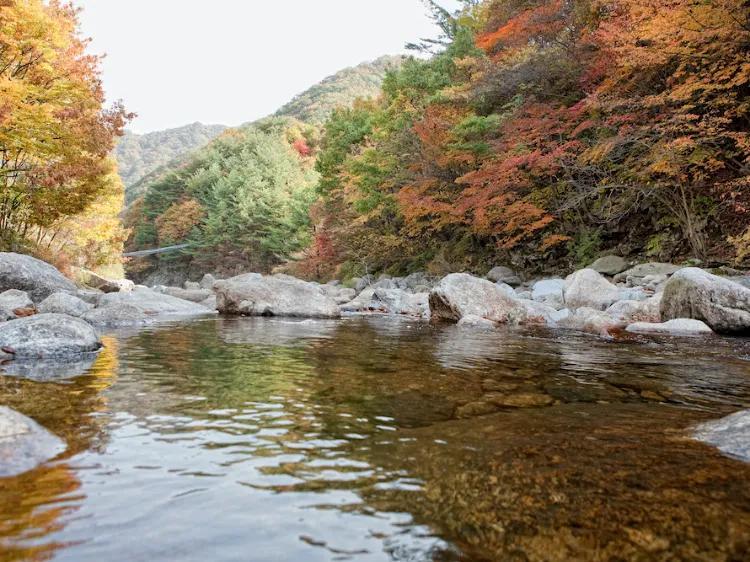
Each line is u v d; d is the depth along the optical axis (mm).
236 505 1706
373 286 23859
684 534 1499
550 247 19438
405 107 23297
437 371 4516
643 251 16719
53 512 1623
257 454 2240
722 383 4141
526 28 19141
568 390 3771
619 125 15641
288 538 1487
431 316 10758
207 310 12539
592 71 16203
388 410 3092
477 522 1587
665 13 12602
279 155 59938
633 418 2945
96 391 3459
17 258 11562
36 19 14305
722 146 14398
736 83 12250
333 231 29641
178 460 2146
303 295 11672
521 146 16688
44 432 2307
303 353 5543
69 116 16594
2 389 3447
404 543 1458
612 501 1733
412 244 24578
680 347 6371
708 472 2006
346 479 1947
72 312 8773
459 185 20359
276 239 41812
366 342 6648
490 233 19609
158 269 63094
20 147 15672
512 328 8820
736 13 11938
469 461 2156
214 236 51812
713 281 7996
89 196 18703
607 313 9547
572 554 1389
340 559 1372
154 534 1499
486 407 3203
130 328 7941
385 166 23047
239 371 4367
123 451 2242
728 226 14547
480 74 19266
